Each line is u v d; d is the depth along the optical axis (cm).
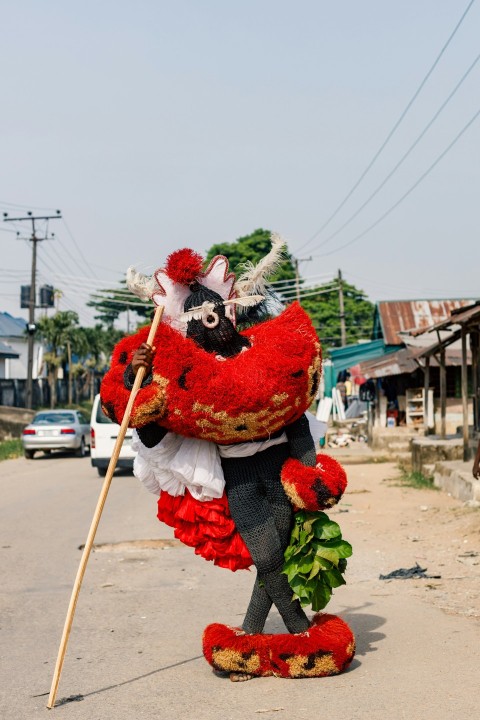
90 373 7356
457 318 1510
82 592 769
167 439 479
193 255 498
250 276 519
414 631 587
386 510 1262
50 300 5662
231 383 447
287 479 472
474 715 420
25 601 738
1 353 5825
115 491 1612
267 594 497
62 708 462
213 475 470
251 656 486
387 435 2578
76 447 2647
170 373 452
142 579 820
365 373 2698
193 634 610
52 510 1357
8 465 2455
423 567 830
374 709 432
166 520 504
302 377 461
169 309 508
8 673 534
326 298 6544
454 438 1911
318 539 481
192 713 442
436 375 2688
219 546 489
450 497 1367
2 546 1026
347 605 682
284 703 447
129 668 533
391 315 3322
